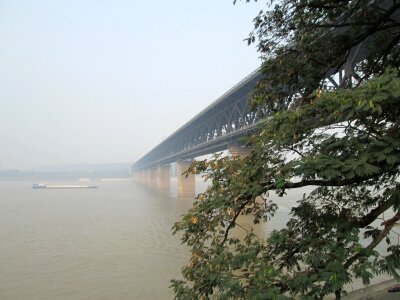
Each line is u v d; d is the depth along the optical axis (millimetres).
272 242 4840
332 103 4207
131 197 85312
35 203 70500
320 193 5910
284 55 6535
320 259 4164
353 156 4172
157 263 22844
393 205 4621
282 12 6574
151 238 31109
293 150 4938
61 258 24469
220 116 54562
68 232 34844
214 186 5145
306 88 6293
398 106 4281
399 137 3996
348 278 3902
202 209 4906
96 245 28562
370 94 3785
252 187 4668
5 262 23484
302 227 5398
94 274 20734
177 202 69125
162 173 123812
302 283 4012
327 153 4387
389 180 5508
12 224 40750
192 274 5016
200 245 5203
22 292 17875
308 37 6246
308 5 6031
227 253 4777
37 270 21625
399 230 22609
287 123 4816
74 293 17719
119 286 18625
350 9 6293
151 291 17828
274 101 6703
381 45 6516
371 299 11758
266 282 3914
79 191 118688
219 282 4418
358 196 5938
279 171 4539
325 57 6383
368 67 6629
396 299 11281
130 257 24531
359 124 4328
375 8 5980
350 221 4707
